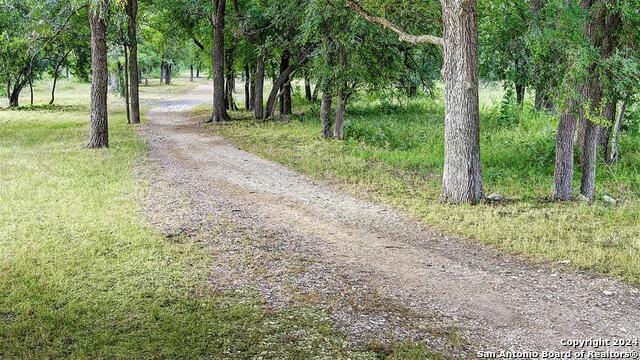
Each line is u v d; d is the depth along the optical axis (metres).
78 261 7.85
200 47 34.84
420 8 16.52
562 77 11.41
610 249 8.49
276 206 11.58
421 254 8.66
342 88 19.80
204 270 7.71
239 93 61.66
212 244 8.91
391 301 6.83
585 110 10.67
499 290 7.21
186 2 29.12
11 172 13.98
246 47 29.19
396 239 9.45
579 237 9.22
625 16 10.83
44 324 5.91
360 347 5.61
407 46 19.25
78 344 5.55
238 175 14.82
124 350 5.45
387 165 16.39
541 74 12.49
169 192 12.45
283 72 28.11
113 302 6.57
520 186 13.45
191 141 21.67
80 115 33.97
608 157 15.25
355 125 23.06
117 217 10.17
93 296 6.72
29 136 22.19
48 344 5.55
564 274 7.72
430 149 18.70
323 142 20.44
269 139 21.66
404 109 30.53
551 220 10.19
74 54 42.66
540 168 15.33
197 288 7.07
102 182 13.20
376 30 17.73
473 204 11.48
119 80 52.47
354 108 31.64
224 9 28.36
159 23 32.41
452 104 11.53
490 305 6.74
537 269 7.95
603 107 11.78
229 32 30.36
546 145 16.50
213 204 11.55
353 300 6.82
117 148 18.89
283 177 14.65
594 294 7.05
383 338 5.82
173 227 9.75
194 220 10.27
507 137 19.47
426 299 6.92
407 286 7.34
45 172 14.12
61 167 14.84
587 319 6.36
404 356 5.44
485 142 18.73
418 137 20.53
